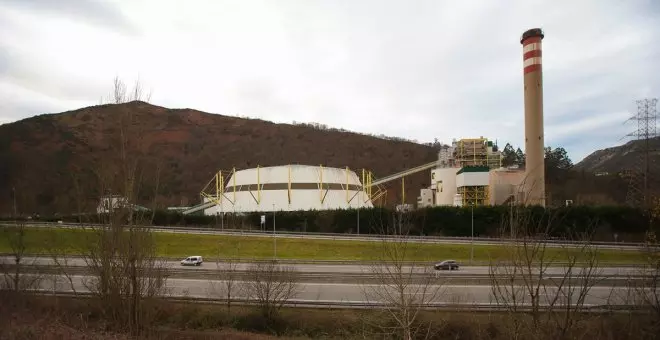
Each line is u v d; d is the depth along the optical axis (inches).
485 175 3511.3
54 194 2763.3
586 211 2472.9
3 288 839.1
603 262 1558.8
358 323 957.8
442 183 3954.2
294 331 965.8
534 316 383.9
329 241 2187.5
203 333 895.1
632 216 2463.1
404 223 1211.2
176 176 7313.0
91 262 914.1
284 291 1126.4
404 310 613.6
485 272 1422.2
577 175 4803.2
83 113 7032.5
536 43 3011.8
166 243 2121.1
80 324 746.8
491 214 2667.3
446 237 2271.2
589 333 487.8
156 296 831.7
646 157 2866.6
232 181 4028.1
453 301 989.8
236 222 2974.9
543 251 393.1
